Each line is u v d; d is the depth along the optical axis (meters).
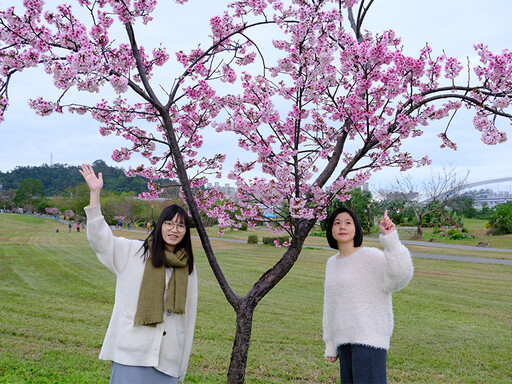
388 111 4.14
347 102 3.21
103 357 2.40
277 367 5.04
